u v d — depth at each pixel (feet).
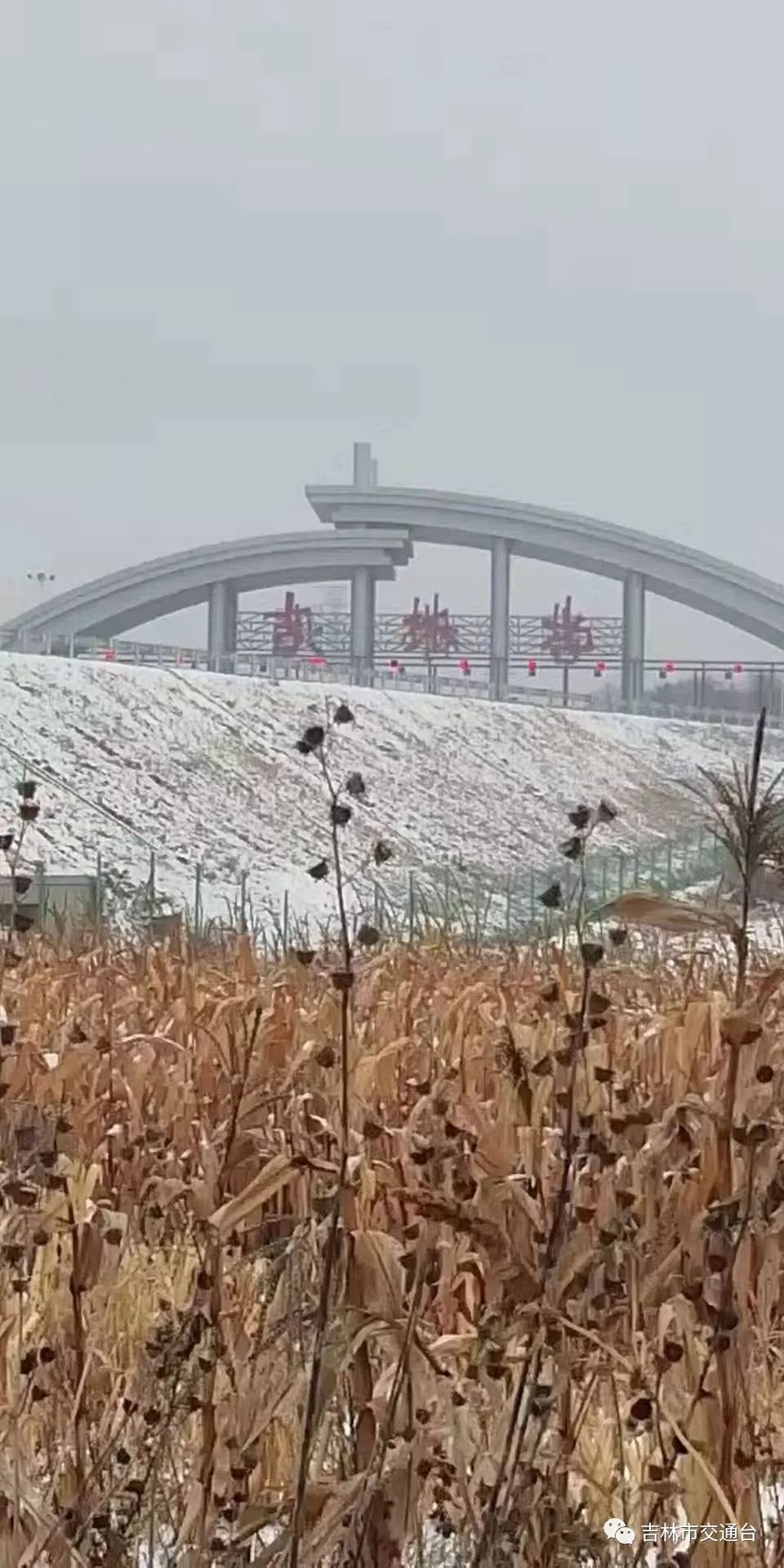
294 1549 11.85
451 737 261.44
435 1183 17.24
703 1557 13.14
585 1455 14.78
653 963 31.89
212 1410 13.75
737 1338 13.67
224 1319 14.90
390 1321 13.23
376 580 350.02
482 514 342.23
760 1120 14.42
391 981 33.37
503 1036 19.79
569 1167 14.20
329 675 287.89
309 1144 17.48
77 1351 14.80
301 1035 23.82
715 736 301.22
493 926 54.08
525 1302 13.87
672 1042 23.34
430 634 380.58
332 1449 14.29
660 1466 13.62
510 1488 12.51
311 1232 14.74
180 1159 22.29
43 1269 16.94
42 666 228.63
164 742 221.66
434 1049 25.38
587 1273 14.24
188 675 245.86
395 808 222.69
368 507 339.98
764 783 12.56
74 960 40.63
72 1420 14.23
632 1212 15.66
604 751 279.90
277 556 338.34
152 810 198.49
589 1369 14.32
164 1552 12.92
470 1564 12.30
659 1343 14.07
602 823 13.76
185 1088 25.27
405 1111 22.36
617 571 344.90
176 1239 20.80
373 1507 12.88
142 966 38.42
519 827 233.76
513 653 378.53
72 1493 13.26
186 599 349.41
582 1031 13.44
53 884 71.31
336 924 47.09
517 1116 18.20
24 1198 14.57
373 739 246.88
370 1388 14.03
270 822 206.28
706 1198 15.35
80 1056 24.29
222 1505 13.34
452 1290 16.70
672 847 112.68
